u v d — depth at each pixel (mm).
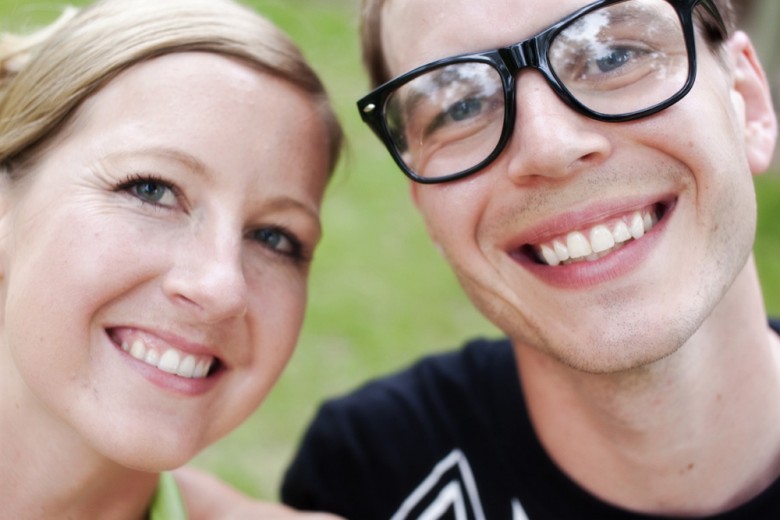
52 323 471
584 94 472
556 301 492
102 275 469
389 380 630
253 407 515
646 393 502
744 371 514
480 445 570
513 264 500
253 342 505
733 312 509
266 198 497
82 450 498
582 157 470
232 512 561
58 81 499
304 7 1798
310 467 610
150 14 504
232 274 477
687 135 470
